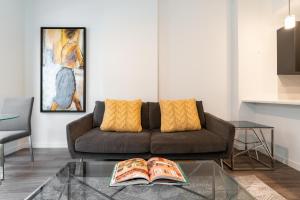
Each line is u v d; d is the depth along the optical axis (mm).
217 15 3283
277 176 2191
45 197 1336
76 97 3260
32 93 3299
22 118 2598
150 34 3092
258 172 2305
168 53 3270
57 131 3293
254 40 3088
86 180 1618
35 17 3279
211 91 3293
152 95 3115
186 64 3283
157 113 2713
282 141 2625
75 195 1467
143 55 3100
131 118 2504
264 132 2980
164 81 3270
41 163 2580
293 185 1980
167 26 3262
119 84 3105
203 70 3293
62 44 3244
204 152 2088
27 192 1846
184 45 3279
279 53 3006
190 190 1549
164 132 2453
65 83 3256
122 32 3082
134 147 2074
